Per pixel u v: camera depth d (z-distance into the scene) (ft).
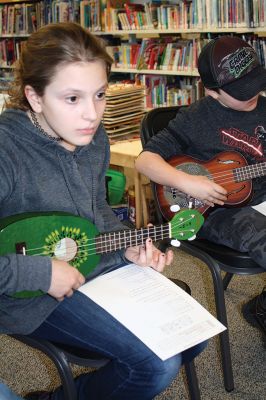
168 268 8.41
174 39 12.73
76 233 3.87
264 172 5.62
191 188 5.16
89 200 4.06
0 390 3.72
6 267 3.36
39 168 3.77
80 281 3.67
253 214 5.34
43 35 3.44
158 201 5.50
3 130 3.67
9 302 3.74
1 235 3.53
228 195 5.53
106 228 4.44
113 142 9.17
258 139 5.69
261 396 5.33
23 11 16.20
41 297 3.75
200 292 7.54
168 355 3.27
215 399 5.30
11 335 3.80
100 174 4.40
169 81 13.10
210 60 5.45
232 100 5.44
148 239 4.11
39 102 3.57
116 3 13.43
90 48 3.38
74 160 3.96
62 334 3.75
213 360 5.94
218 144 5.61
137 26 12.81
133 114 9.36
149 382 3.52
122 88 9.13
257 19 10.61
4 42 17.33
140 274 4.11
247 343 6.24
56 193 3.86
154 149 5.52
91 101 3.45
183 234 4.33
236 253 5.08
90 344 3.64
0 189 3.56
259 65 5.53
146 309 3.69
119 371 3.59
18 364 6.02
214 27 11.34
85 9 13.89
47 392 4.63
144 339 3.41
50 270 3.47
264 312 6.06
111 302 3.75
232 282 7.80
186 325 3.55
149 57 12.92
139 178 9.27
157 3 12.72
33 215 3.67
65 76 3.34
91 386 3.84
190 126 5.62
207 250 5.29
